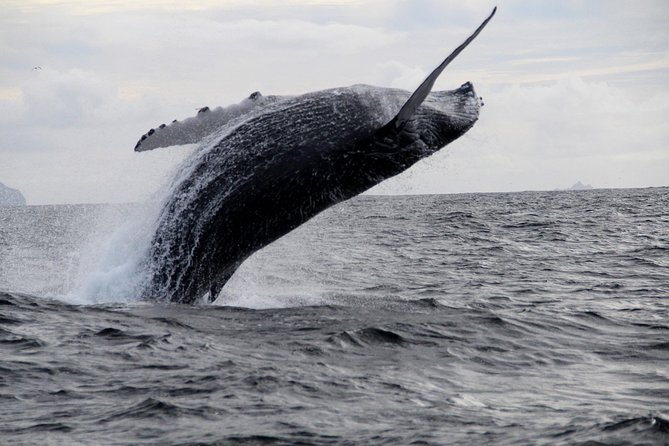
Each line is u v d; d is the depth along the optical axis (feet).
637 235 497.87
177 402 109.40
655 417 99.35
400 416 105.19
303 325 161.07
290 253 378.94
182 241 172.65
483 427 100.63
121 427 99.76
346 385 119.75
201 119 168.04
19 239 529.45
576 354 148.15
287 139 163.43
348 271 305.53
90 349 138.72
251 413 105.19
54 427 99.71
